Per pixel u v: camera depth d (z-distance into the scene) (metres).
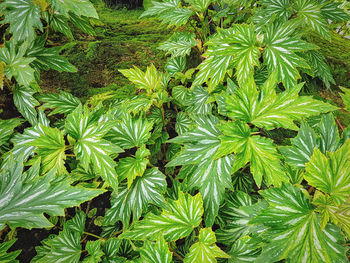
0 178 0.39
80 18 0.71
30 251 0.51
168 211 0.45
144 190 0.51
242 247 0.46
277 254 0.31
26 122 0.63
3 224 0.35
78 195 0.39
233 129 0.42
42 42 0.64
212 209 0.43
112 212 0.51
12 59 0.56
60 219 0.57
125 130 0.56
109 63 0.83
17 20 0.54
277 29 0.52
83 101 0.71
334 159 0.33
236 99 0.43
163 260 0.39
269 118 0.41
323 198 0.34
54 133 0.49
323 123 0.40
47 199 0.38
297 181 0.43
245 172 0.64
